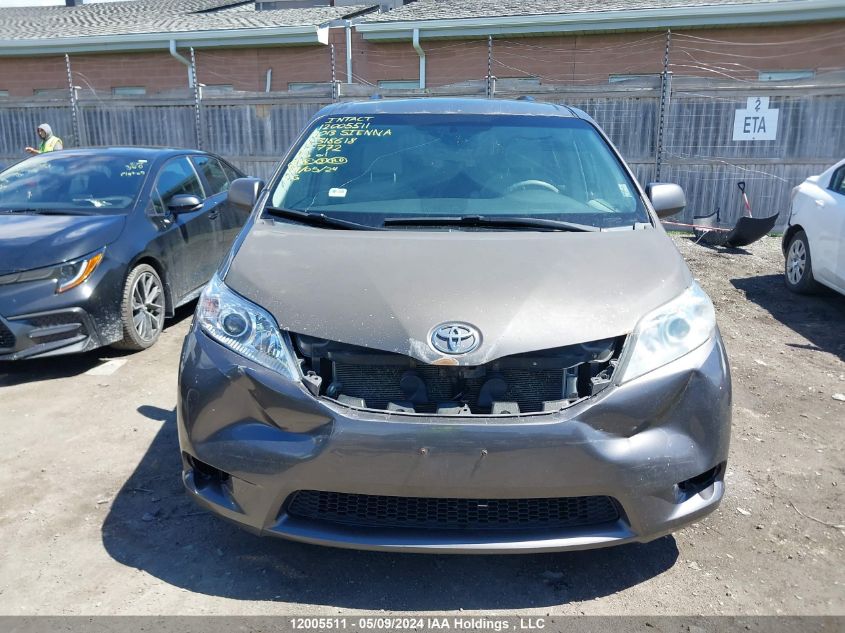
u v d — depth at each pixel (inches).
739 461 148.9
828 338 237.8
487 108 157.4
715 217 411.8
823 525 125.4
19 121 511.8
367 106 159.3
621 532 95.5
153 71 648.4
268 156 476.1
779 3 504.7
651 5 540.7
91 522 123.7
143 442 154.9
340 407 93.5
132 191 224.5
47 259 185.8
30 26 726.5
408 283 101.6
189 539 119.2
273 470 93.7
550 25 551.8
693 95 415.2
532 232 121.6
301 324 97.2
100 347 202.7
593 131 152.8
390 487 92.0
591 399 93.7
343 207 131.3
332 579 109.1
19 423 164.2
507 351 93.2
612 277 104.9
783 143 412.5
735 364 209.8
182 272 235.6
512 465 90.6
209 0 805.2
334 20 604.1
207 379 99.4
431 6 626.8
